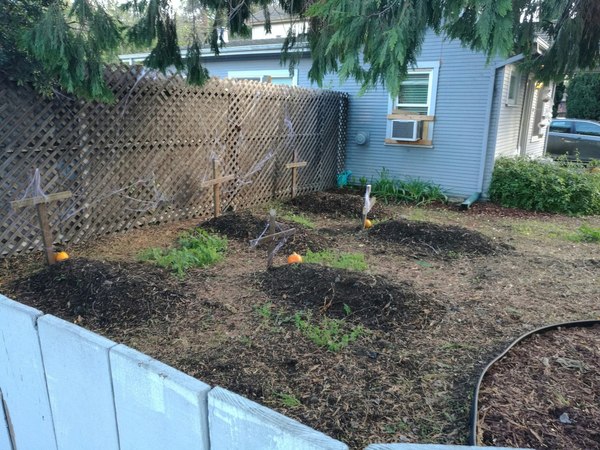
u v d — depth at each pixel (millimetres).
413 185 9023
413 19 3357
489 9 3066
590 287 4191
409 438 2135
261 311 3391
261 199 7992
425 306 3512
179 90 6230
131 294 3494
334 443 1079
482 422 2215
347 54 3453
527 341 3068
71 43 4023
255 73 11375
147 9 4965
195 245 5082
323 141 9477
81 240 5391
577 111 18469
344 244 5492
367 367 2723
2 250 4680
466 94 8711
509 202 8398
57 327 1718
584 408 2348
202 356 2797
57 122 4969
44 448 2037
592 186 7855
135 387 1484
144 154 5938
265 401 2385
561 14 4457
